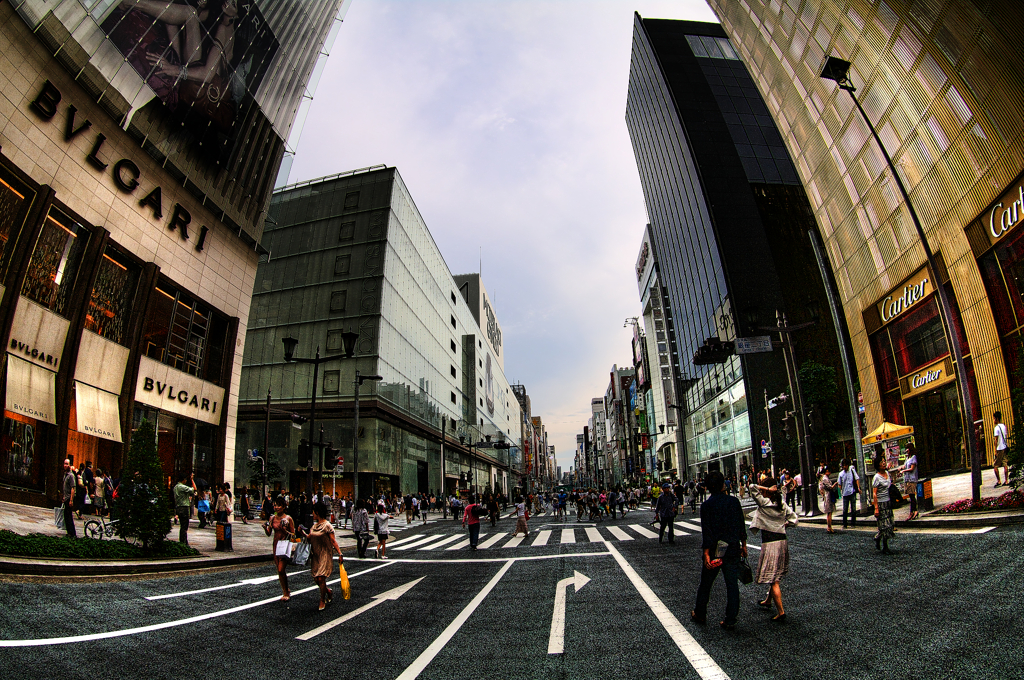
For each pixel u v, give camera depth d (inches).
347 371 1872.5
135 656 226.2
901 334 1107.9
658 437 3713.1
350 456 1774.1
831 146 1242.0
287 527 364.2
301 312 1998.0
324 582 333.4
